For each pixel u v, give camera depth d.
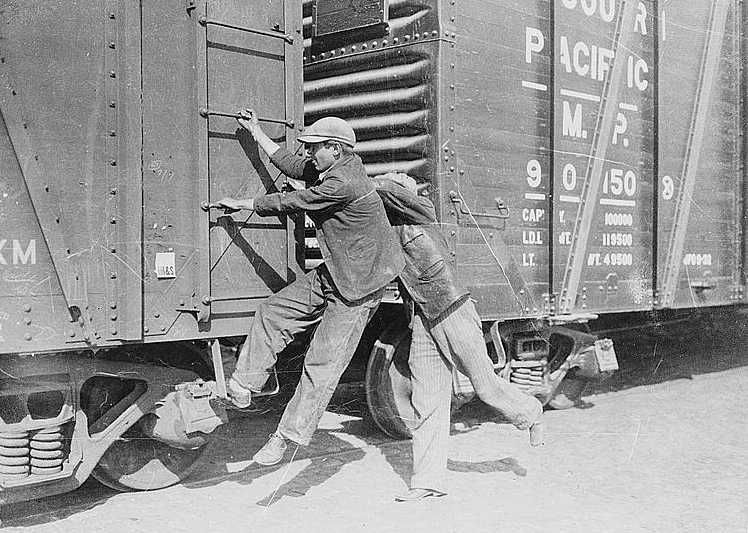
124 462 4.69
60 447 4.14
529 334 6.64
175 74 4.44
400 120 5.72
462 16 5.70
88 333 4.09
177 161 4.45
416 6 5.67
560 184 6.47
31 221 3.95
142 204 4.29
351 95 6.03
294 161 4.64
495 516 4.49
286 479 5.11
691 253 7.97
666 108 7.61
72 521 4.27
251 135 4.73
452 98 5.62
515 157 6.11
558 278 6.48
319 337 4.49
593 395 8.04
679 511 4.62
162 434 4.51
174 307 4.41
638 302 7.36
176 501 4.63
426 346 4.88
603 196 6.93
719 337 10.75
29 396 4.13
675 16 7.69
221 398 4.56
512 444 6.06
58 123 4.04
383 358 5.93
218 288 4.57
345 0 6.01
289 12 4.90
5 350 3.85
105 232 4.16
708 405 7.59
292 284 4.65
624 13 7.07
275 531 4.20
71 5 4.09
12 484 3.98
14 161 3.92
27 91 3.96
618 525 4.39
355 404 6.71
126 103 4.22
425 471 4.77
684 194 7.83
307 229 6.45
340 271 4.45
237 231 4.65
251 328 4.60
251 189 4.73
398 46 5.73
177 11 4.46
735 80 8.56
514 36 6.09
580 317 6.58
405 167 5.69
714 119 8.27
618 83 7.00
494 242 5.94
